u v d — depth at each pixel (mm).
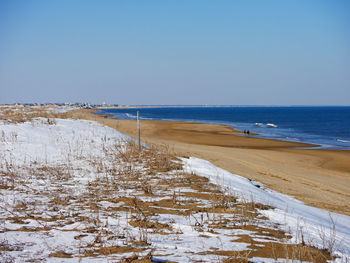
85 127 21219
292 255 4410
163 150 17641
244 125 65500
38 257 3939
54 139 16641
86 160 12984
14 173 10281
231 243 4969
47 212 6266
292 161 22266
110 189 8617
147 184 9227
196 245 4773
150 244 4691
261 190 11141
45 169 11172
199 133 41562
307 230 6277
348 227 7750
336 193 13445
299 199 11508
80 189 8547
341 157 25250
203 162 14836
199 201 7695
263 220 6609
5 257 3850
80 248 4402
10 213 6078
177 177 10398
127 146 16406
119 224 5656
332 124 74375
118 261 3873
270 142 34344
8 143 14820
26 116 25656
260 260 4270
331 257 4742
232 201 7996
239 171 16359
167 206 7133
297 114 144875
